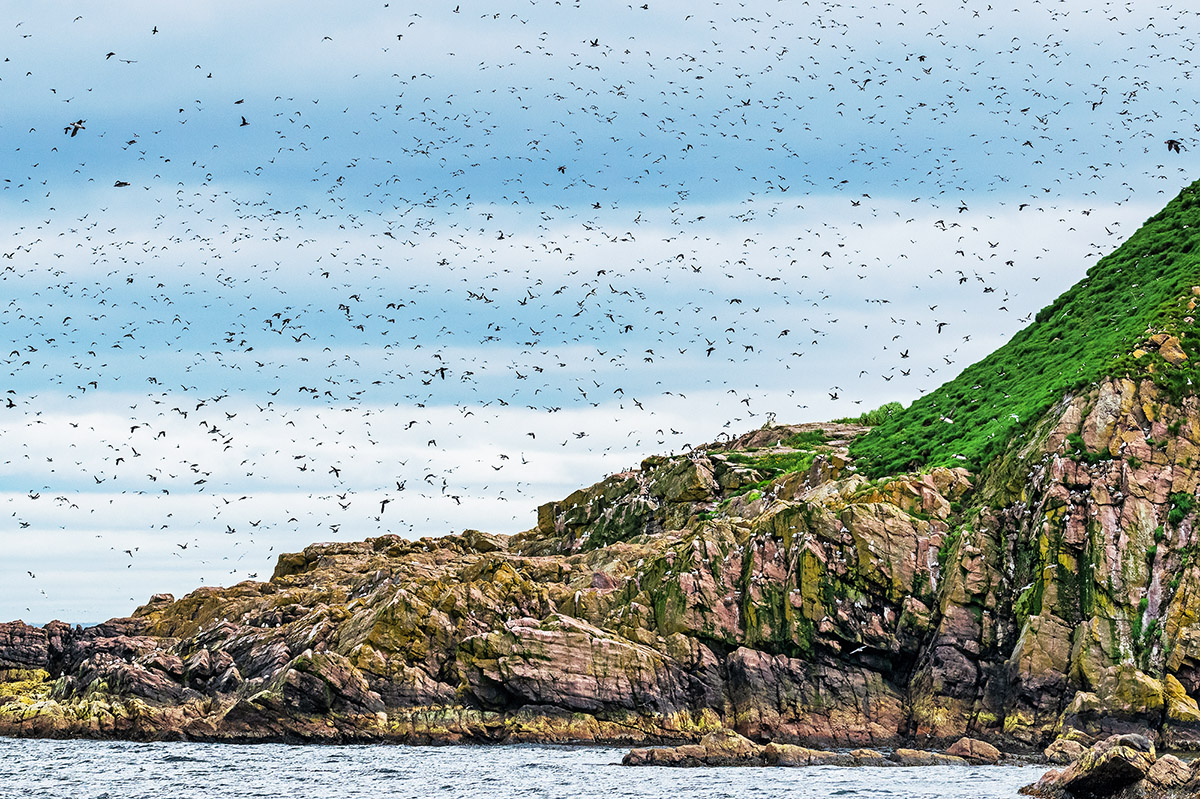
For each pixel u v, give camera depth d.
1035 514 152.88
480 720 141.12
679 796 101.12
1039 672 140.00
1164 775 89.38
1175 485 150.50
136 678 148.00
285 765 119.94
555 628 146.12
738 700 147.50
